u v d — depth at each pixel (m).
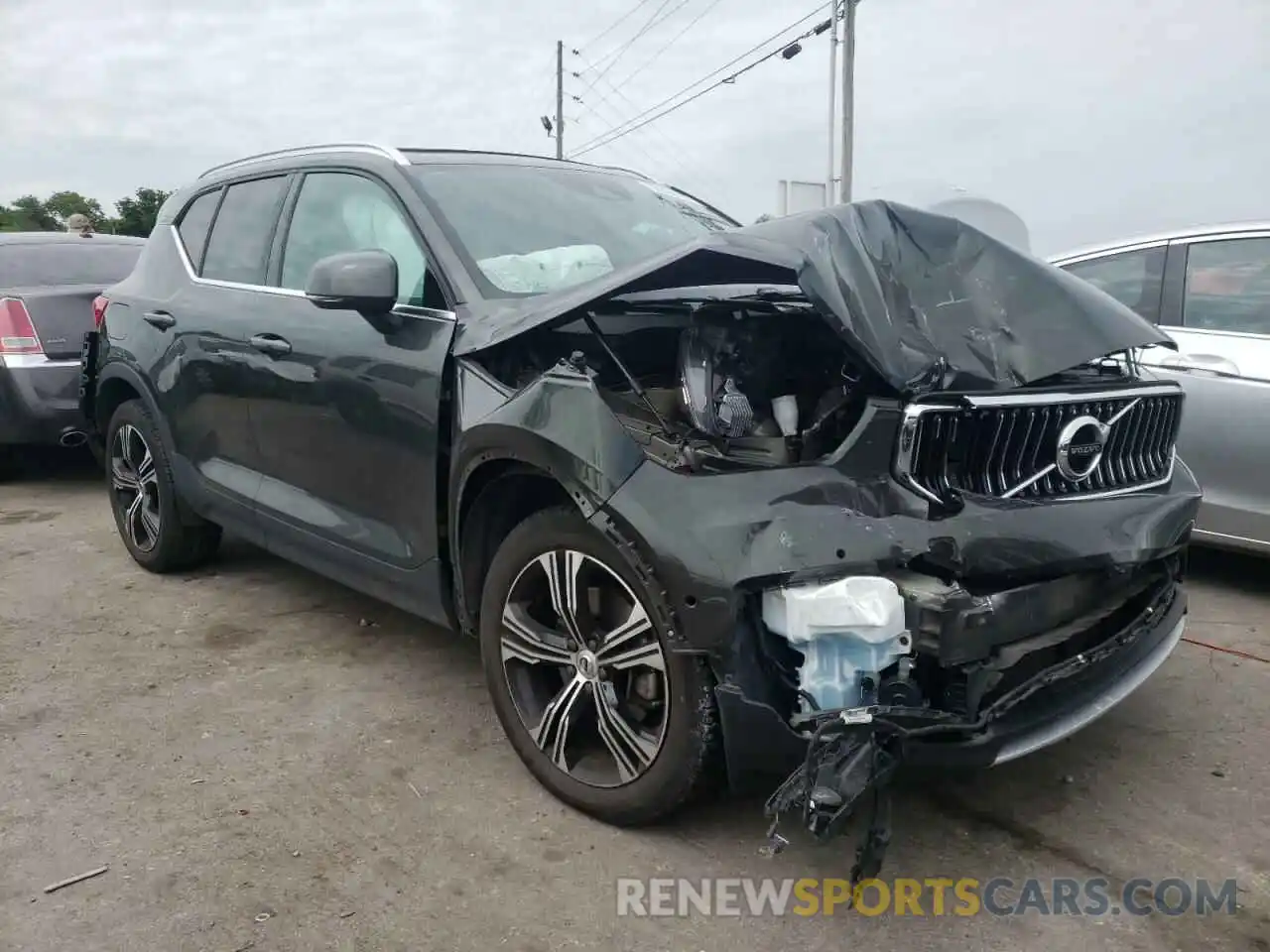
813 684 2.38
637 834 2.85
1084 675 2.72
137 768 3.24
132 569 5.32
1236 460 4.54
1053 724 2.59
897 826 2.89
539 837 2.84
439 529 3.28
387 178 3.78
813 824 2.25
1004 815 2.94
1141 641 2.88
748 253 2.71
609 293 2.85
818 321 3.00
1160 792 3.05
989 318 2.78
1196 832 2.85
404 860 2.74
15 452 7.62
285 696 3.76
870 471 2.49
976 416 2.55
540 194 3.95
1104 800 3.01
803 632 2.35
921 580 2.43
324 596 4.86
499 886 2.63
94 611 4.68
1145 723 3.48
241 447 4.27
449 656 4.12
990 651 2.46
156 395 4.75
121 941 2.42
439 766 3.24
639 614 2.61
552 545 2.83
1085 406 2.74
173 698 3.75
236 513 4.35
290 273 4.09
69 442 7.02
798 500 2.44
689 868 2.70
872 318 2.60
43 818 2.95
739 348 2.91
